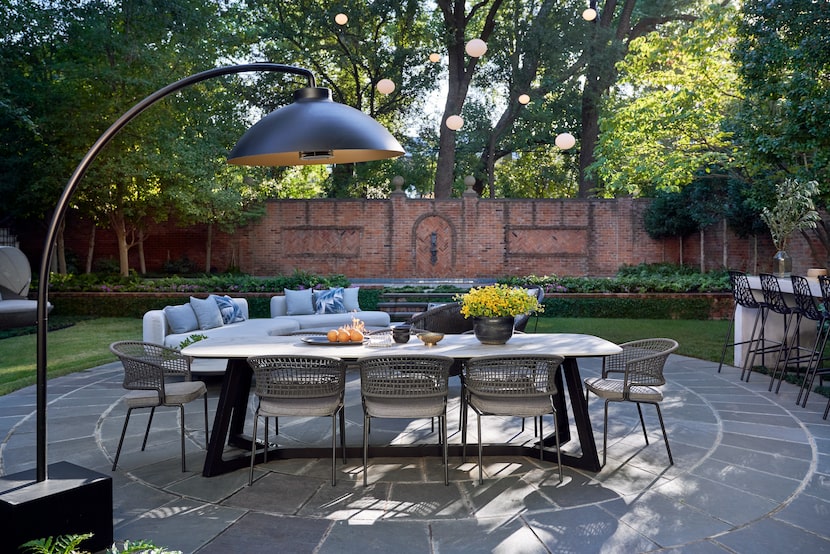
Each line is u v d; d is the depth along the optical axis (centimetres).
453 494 367
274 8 1931
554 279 1317
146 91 1355
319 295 964
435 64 1939
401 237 1875
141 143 1392
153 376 410
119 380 692
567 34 1892
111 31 1342
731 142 1211
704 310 1226
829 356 754
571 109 2084
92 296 1302
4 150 1393
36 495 274
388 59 1903
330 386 387
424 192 2420
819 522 325
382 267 1878
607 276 1850
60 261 1568
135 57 1354
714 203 1592
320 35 1884
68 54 1384
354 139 358
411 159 2231
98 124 1356
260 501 357
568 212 1856
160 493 370
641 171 1310
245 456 420
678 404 580
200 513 340
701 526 321
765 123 966
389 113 2169
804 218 721
